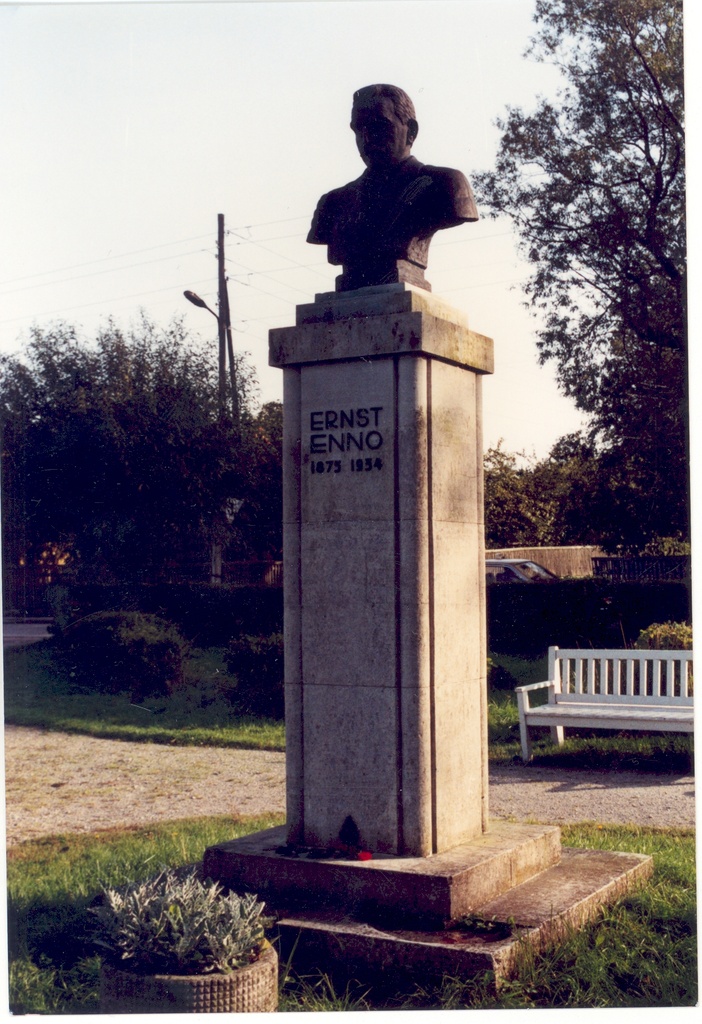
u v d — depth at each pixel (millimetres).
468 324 5605
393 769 5012
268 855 5035
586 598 16203
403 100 5426
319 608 5215
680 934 4969
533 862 5367
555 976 4410
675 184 17516
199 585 17969
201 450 20453
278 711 12914
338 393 5207
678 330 17844
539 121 18250
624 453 18328
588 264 18500
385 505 5074
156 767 10188
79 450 19891
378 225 5383
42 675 14875
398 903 4699
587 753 9789
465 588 5355
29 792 9164
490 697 13227
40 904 5762
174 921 3867
